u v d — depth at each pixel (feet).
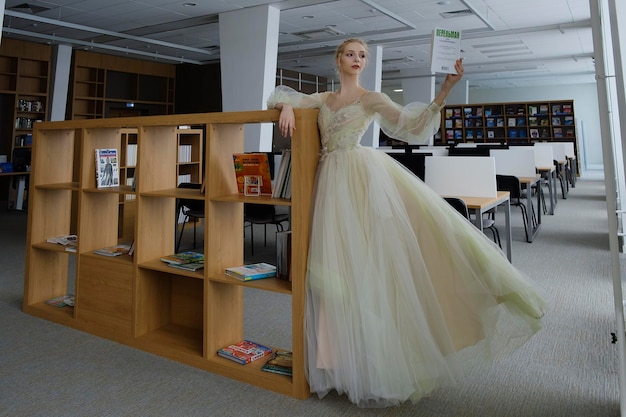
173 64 49.75
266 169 8.89
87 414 7.29
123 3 29.17
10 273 15.69
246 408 7.47
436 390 7.95
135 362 9.23
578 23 35.45
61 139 12.71
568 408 7.32
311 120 7.98
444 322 7.10
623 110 5.48
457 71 6.98
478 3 30.58
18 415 7.23
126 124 10.17
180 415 7.27
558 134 56.18
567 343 9.78
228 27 30.12
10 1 28.99
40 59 38.83
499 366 8.80
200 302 10.52
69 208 13.01
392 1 30.07
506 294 7.27
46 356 9.46
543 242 20.22
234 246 9.50
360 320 7.02
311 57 47.50
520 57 48.88
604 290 13.38
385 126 7.80
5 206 33.12
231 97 29.99
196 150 24.32
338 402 7.65
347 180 7.54
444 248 7.43
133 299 10.02
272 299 13.09
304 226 7.79
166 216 10.66
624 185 10.05
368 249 7.19
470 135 60.64
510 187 19.88
